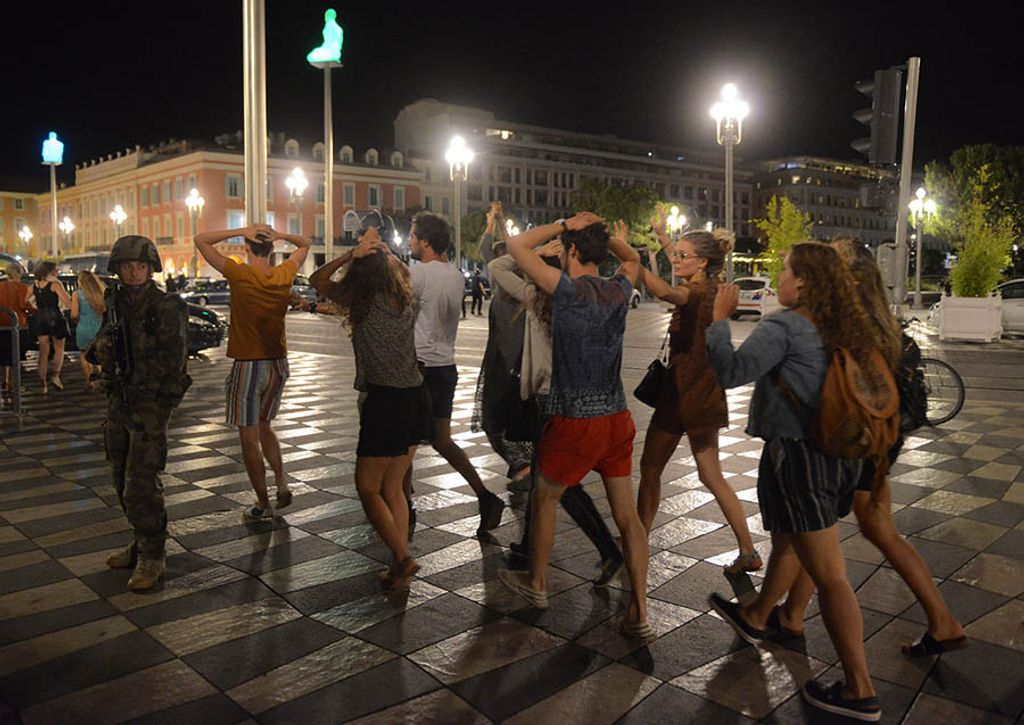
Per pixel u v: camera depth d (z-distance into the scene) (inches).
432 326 184.2
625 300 135.6
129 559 169.8
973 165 1676.9
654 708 115.5
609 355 134.0
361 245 156.3
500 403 176.6
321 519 202.1
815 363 110.7
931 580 127.8
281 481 208.1
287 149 2635.3
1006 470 245.9
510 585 143.7
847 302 111.2
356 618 144.9
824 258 113.2
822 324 111.3
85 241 3184.1
